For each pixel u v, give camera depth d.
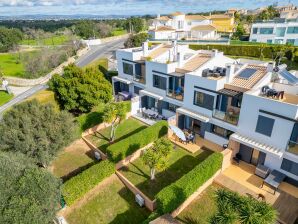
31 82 57.41
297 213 16.53
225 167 21.25
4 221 11.89
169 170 21.52
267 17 101.31
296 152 18.42
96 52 83.06
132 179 20.48
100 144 26.20
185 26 92.75
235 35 78.75
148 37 79.25
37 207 12.72
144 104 34.41
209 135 25.67
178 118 27.86
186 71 28.34
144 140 23.98
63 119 21.09
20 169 14.12
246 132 21.45
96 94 30.44
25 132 18.62
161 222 14.88
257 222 10.75
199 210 17.27
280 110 18.45
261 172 20.02
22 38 115.38
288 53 52.44
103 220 17.25
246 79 23.89
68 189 17.48
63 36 125.88
